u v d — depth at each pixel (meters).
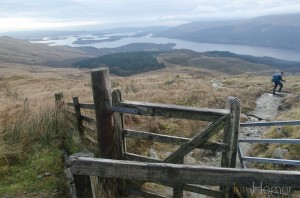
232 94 20.38
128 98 16.67
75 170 2.99
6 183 5.36
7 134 7.27
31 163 6.09
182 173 2.76
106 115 5.50
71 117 8.20
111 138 5.64
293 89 24.08
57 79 50.94
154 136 5.37
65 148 6.73
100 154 5.81
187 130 10.73
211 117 4.68
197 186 5.27
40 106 8.45
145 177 2.84
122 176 2.89
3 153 6.24
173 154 5.17
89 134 7.66
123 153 5.82
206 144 4.85
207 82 31.23
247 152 9.47
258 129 12.37
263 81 30.45
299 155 8.04
